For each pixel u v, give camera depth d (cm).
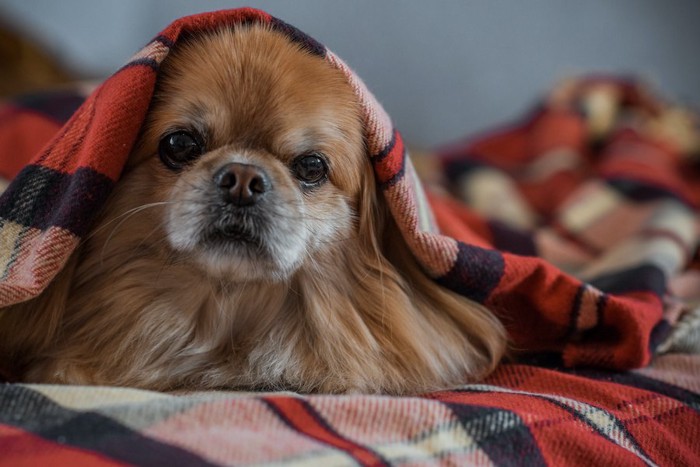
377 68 312
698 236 185
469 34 320
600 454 87
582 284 119
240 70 108
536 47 326
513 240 170
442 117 322
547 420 90
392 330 118
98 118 101
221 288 117
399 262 124
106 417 76
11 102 170
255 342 119
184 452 70
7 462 67
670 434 99
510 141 265
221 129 109
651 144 246
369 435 81
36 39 249
